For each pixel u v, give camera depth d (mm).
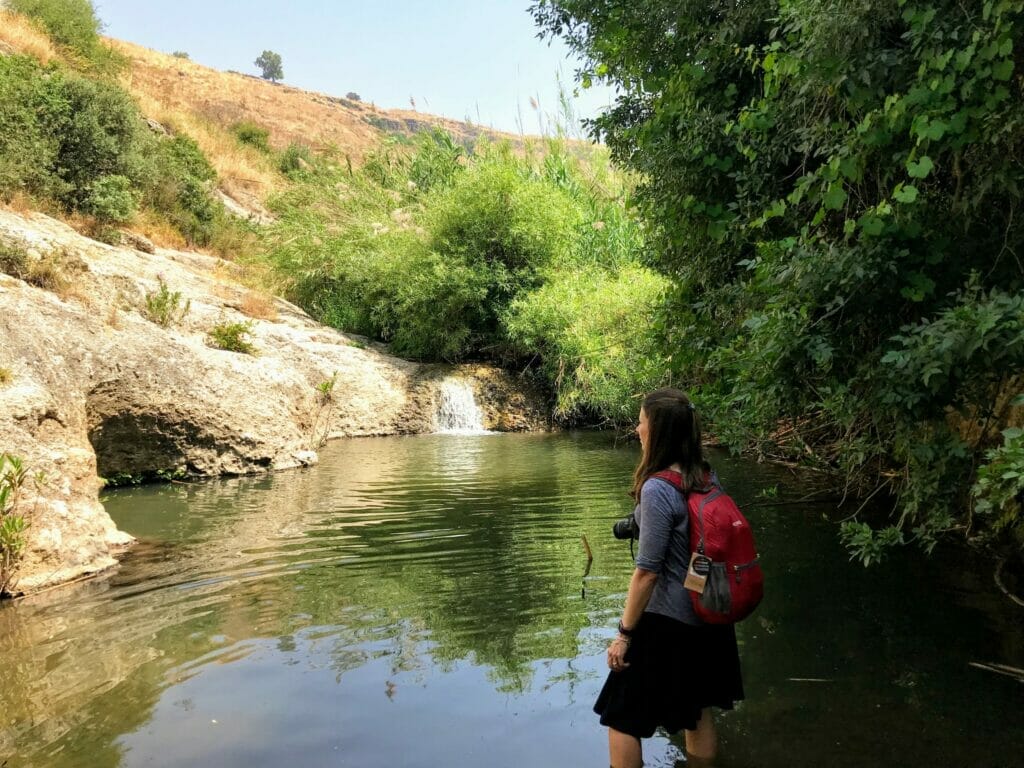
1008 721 3234
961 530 6121
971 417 5523
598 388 15250
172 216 19438
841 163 3971
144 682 3727
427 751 3041
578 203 19531
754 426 5875
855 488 7934
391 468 11047
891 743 3066
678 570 2781
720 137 5480
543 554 6129
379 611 4777
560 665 3891
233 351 12289
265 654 4074
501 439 14977
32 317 7879
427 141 22797
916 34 3719
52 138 15711
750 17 5352
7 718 3354
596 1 6383
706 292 5988
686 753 3051
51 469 6324
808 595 4902
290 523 7391
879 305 4082
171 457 10016
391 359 17641
